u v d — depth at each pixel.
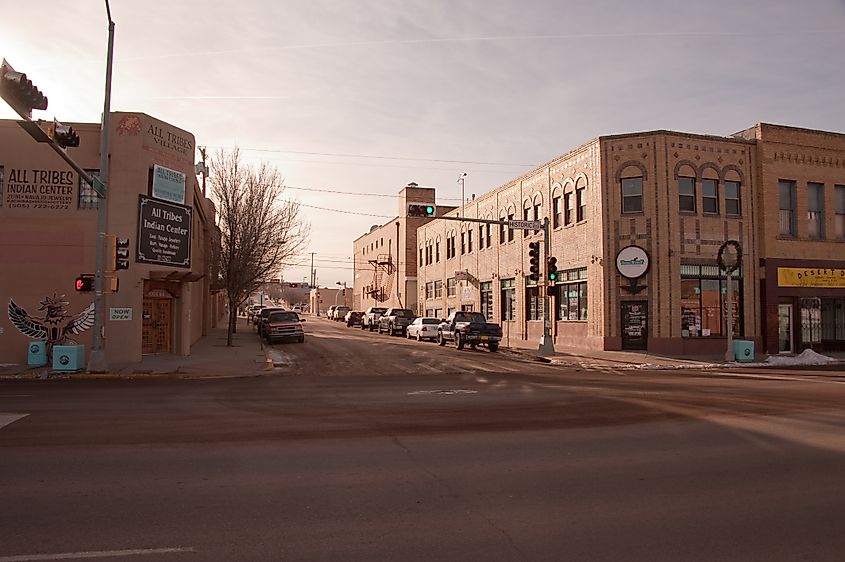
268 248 37.53
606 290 28.61
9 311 21.69
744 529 5.43
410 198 64.06
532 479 7.04
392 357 26.14
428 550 4.90
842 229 31.31
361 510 5.89
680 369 23.20
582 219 30.94
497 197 41.19
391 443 8.93
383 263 71.25
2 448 8.45
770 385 16.80
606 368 23.09
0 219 21.75
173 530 5.31
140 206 22.50
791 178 30.22
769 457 8.11
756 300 29.36
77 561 4.65
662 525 5.53
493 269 41.81
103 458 7.89
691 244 28.33
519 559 4.74
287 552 4.84
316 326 63.03
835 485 6.82
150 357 24.08
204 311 43.06
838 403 12.99
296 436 9.42
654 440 9.19
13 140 21.92
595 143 29.42
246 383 17.50
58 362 19.44
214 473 7.19
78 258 22.06
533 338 35.88
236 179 35.72
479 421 10.83
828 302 30.91
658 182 28.22
